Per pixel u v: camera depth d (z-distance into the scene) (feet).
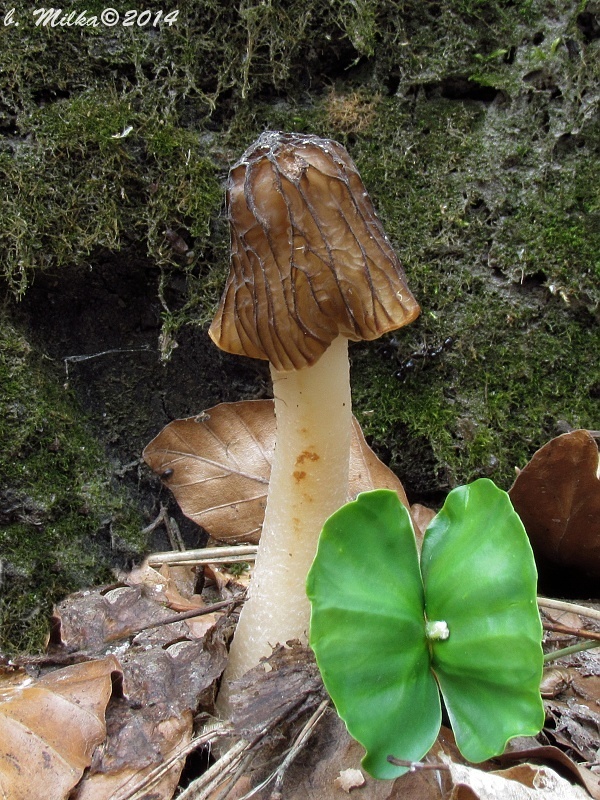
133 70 0.51
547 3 0.50
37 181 0.49
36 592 0.47
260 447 0.51
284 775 0.33
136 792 0.33
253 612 0.41
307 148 0.34
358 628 0.32
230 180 0.35
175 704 0.37
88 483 0.50
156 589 0.47
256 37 0.51
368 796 0.33
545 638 0.43
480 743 0.32
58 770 0.34
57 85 0.49
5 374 0.48
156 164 0.51
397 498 0.34
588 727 0.38
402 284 0.37
